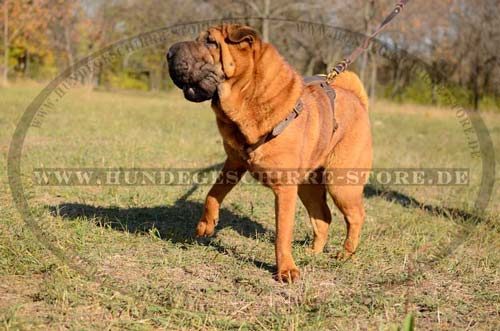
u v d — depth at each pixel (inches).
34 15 1016.2
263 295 160.1
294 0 842.2
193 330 136.9
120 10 959.0
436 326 145.8
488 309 158.2
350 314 149.9
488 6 899.4
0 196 241.8
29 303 142.5
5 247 174.1
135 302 147.8
